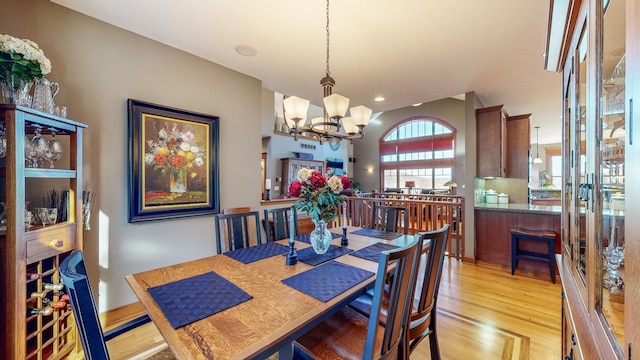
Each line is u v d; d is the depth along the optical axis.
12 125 1.37
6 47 1.45
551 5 1.21
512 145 4.68
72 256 1.04
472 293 2.88
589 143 0.96
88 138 2.15
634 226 0.55
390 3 1.93
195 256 2.78
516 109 4.80
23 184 1.42
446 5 1.94
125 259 2.35
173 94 2.62
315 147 10.48
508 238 3.73
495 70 3.03
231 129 3.09
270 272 1.57
